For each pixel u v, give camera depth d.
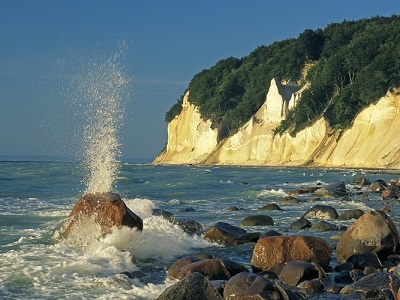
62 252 12.51
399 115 78.56
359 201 27.69
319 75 101.88
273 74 117.38
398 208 24.14
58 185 38.31
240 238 14.72
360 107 86.50
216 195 32.59
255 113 114.56
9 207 23.08
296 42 121.50
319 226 17.14
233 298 8.68
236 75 131.88
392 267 11.05
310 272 10.66
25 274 10.53
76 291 9.59
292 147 96.06
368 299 8.82
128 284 10.09
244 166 98.81
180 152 138.38
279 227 17.94
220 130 121.50
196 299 7.41
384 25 105.50
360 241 12.56
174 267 11.19
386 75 81.94
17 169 65.50
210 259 10.88
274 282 8.98
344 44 112.56
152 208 20.95
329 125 91.19
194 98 140.00
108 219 13.51
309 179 52.94
